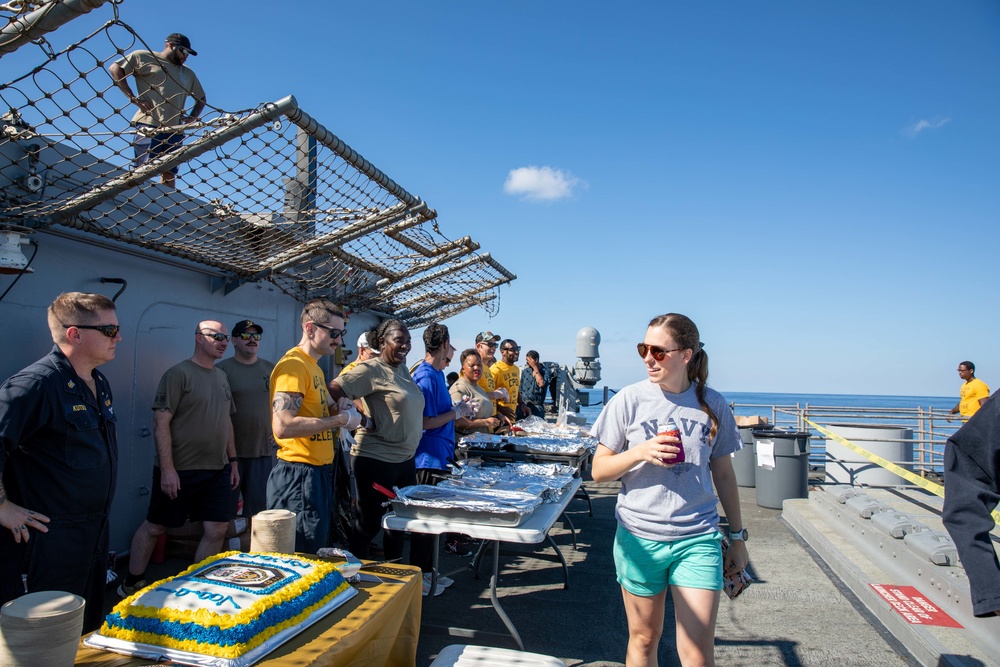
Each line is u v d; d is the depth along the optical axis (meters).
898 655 3.88
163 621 1.77
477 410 6.29
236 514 5.24
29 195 3.69
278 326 6.91
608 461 2.77
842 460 9.60
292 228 4.99
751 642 4.05
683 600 2.62
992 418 2.30
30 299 3.98
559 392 14.29
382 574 2.54
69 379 2.77
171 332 5.26
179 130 3.28
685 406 2.80
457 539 5.70
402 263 7.10
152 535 4.37
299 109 3.25
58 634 1.48
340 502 4.62
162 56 4.65
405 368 4.61
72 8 2.32
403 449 4.39
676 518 2.67
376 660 2.14
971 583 2.25
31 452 2.68
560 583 5.09
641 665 2.81
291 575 2.06
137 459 4.94
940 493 6.45
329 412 4.12
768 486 7.97
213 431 4.45
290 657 1.74
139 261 4.90
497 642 3.73
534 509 3.61
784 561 5.81
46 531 2.63
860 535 5.63
